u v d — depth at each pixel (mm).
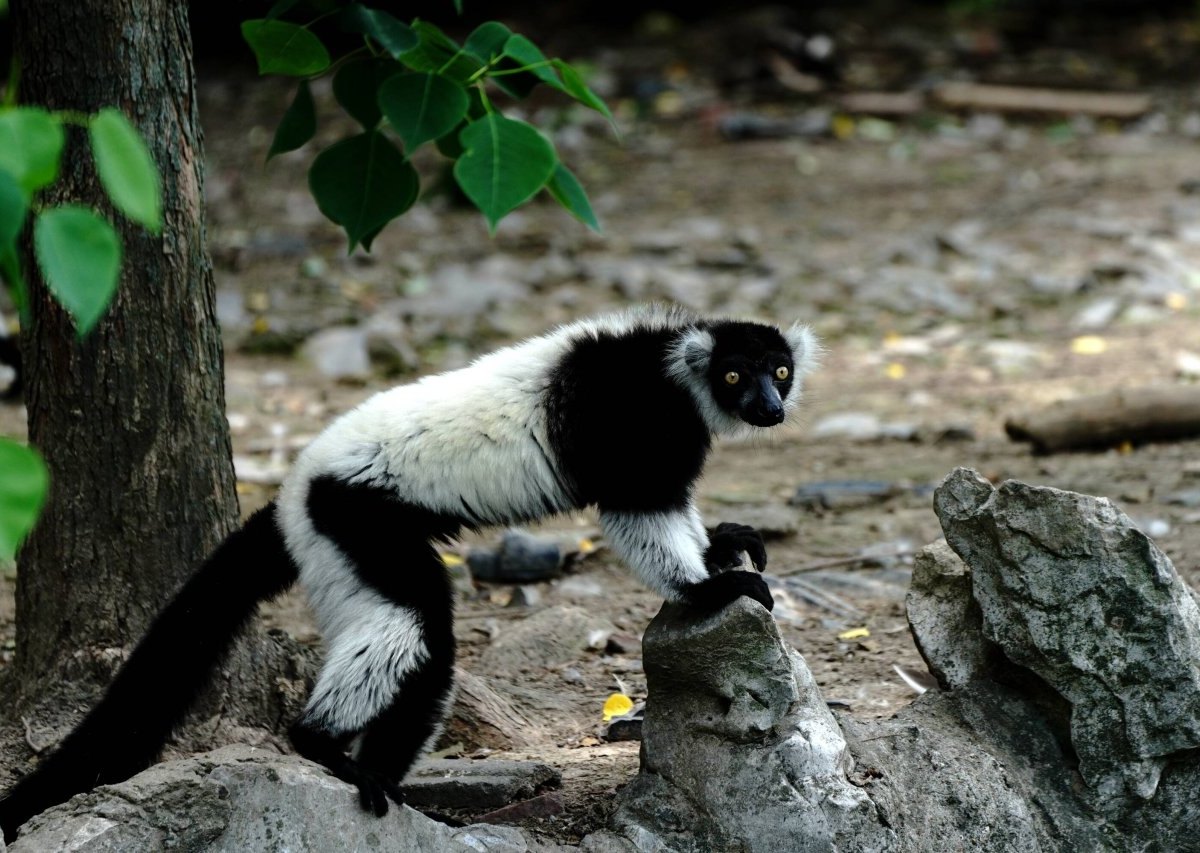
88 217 4387
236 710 8594
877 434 16094
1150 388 14938
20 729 8375
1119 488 13359
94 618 8430
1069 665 7504
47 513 8422
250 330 20453
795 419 9969
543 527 13758
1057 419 14789
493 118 7707
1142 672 7418
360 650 7613
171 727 7781
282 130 9195
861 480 14422
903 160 29797
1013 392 17359
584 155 30453
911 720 7898
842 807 7133
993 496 7605
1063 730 7809
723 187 28172
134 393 8320
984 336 20016
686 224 25578
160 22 8180
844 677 9969
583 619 11094
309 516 7965
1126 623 7410
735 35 37625
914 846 7273
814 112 32688
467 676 9633
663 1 39312
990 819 7484
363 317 20953
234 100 33906
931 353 19359
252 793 6770
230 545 8133
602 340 8594
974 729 7852
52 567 8445
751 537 8703
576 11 39719
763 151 30484
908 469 14750
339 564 7852
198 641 7883
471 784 8172
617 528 8250
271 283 22797
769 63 34844
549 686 10273
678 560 8109
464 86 8258
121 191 4410
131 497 8383
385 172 8883
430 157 28984
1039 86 34312
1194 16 40156
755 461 15562
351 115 9289
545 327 20562
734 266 23297
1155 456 14438
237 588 8016
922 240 24344
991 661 8062
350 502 7918
